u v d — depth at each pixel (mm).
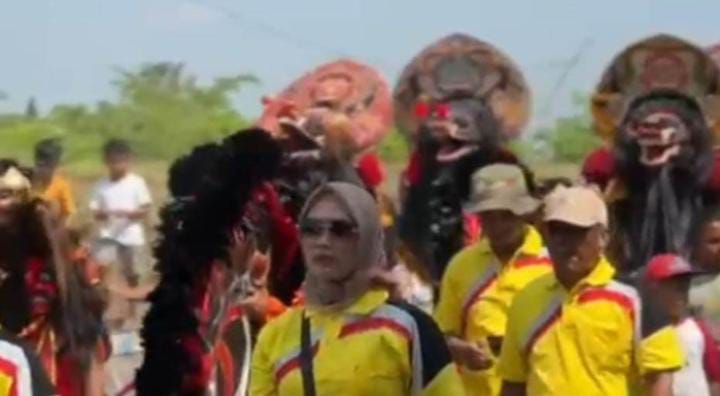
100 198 47281
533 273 24297
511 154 28922
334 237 18844
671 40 31750
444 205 28484
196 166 22031
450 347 23094
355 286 18953
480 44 32500
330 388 18875
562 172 54750
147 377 21578
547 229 21969
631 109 31234
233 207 21875
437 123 28781
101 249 46656
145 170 62000
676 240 30578
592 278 21828
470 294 24531
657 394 21906
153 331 21578
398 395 18938
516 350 22266
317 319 19047
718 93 31844
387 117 31266
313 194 19016
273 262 22938
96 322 24281
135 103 71750
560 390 21859
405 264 28453
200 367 21578
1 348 19438
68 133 69562
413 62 32156
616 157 31062
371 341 18859
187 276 21672
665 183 30766
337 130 24688
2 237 23734
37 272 23875
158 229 21922
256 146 22234
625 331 21781
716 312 26750
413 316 18984
